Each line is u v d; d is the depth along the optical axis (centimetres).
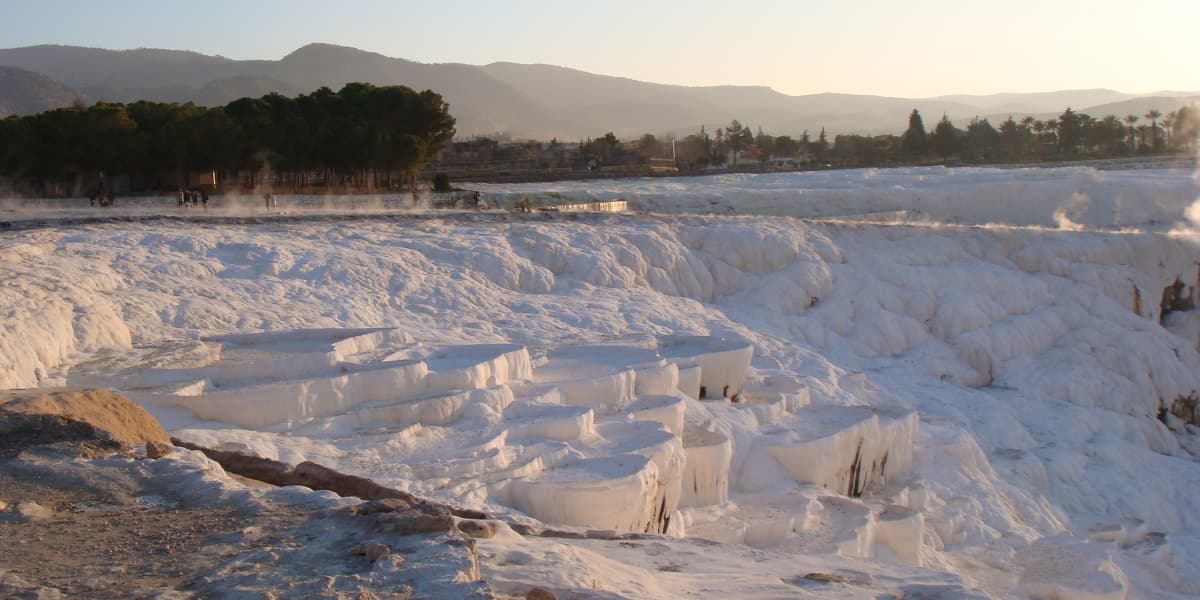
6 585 602
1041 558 1683
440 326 2225
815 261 3284
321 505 743
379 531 679
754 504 1533
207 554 650
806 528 1471
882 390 2655
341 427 1294
